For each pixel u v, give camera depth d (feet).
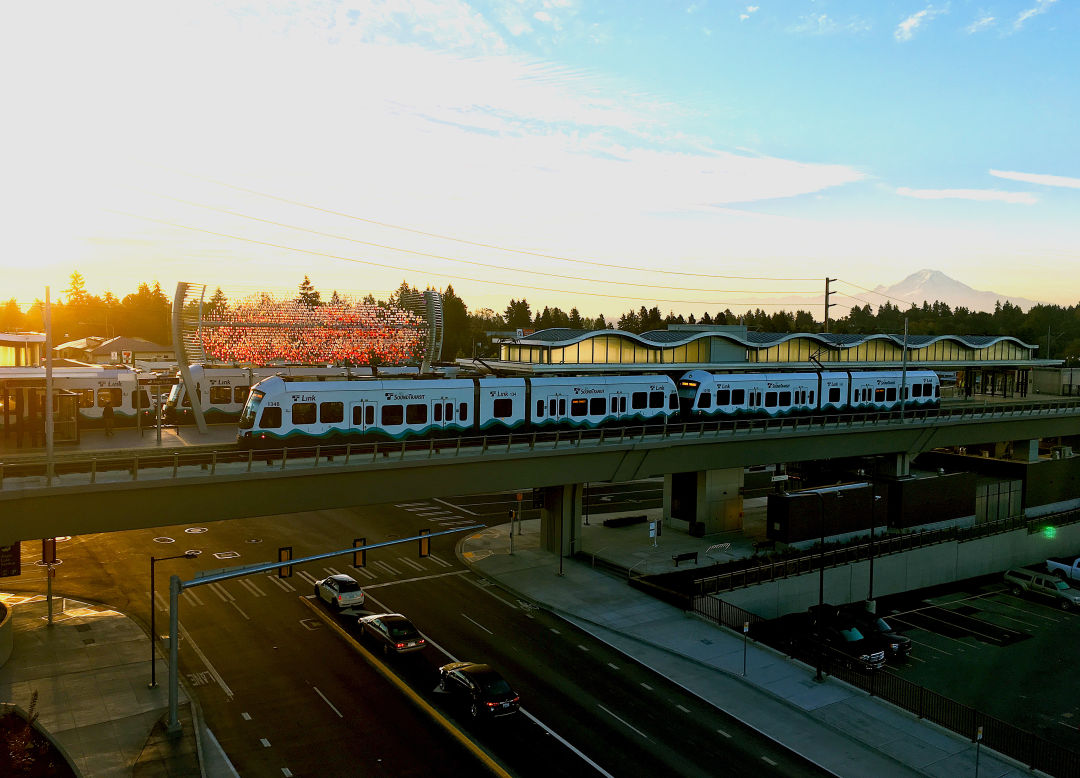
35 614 130.82
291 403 134.10
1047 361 332.19
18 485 104.78
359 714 98.37
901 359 279.49
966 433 224.33
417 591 148.15
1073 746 103.40
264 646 119.44
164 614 132.26
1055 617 159.33
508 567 163.84
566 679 111.04
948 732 98.43
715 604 139.54
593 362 204.95
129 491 110.32
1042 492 239.50
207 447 139.54
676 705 104.47
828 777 87.61
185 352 158.51
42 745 90.12
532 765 87.35
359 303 171.12
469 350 501.56
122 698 101.30
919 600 169.58
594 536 191.01
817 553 169.07
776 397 201.05
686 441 169.07
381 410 142.82
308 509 127.03
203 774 83.10
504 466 146.82
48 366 106.83
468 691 98.99
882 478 204.33
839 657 124.16
